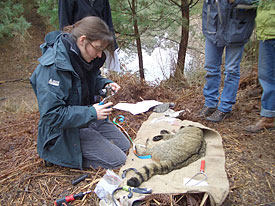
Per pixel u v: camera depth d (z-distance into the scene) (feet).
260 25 9.58
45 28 36.29
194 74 18.84
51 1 18.26
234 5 9.73
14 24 27.40
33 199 7.68
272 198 7.37
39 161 9.25
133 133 11.18
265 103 10.48
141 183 7.43
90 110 7.43
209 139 9.89
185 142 8.89
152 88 15.92
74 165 8.61
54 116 7.22
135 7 18.45
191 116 12.47
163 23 18.12
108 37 7.43
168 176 7.80
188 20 18.57
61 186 8.13
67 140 8.26
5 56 33.19
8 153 10.12
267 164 8.71
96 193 7.45
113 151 8.71
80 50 7.62
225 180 7.52
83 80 8.29
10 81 29.60
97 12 12.10
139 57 20.79
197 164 8.32
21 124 12.85
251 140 10.19
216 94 12.34
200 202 7.09
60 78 7.34
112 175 7.95
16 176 8.64
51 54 7.45
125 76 16.49
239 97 14.29
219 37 10.75
